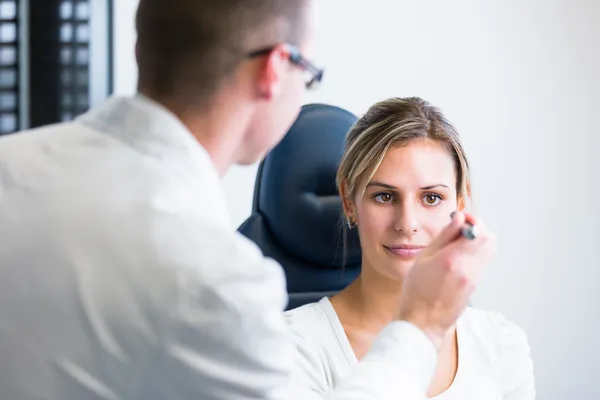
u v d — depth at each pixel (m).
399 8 2.43
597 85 2.64
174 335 0.65
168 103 0.73
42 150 0.73
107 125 0.74
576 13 2.60
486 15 2.51
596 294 2.71
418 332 0.82
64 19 2.22
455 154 1.40
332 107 1.71
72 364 0.65
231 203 2.36
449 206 1.37
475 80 2.52
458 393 1.36
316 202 1.66
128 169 0.70
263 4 0.72
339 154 1.68
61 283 0.65
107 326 0.65
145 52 0.74
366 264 1.39
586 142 2.65
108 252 0.66
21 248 0.66
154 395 0.67
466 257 0.84
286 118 0.78
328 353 1.35
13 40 2.20
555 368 2.68
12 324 0.65
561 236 2.65
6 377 0.65
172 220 0.67
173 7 0.72
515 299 2.62
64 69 2.23
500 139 2.56
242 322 0.67
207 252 0.67
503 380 1.41
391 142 1.35
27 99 2.21
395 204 1.35
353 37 2.40
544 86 2.59
